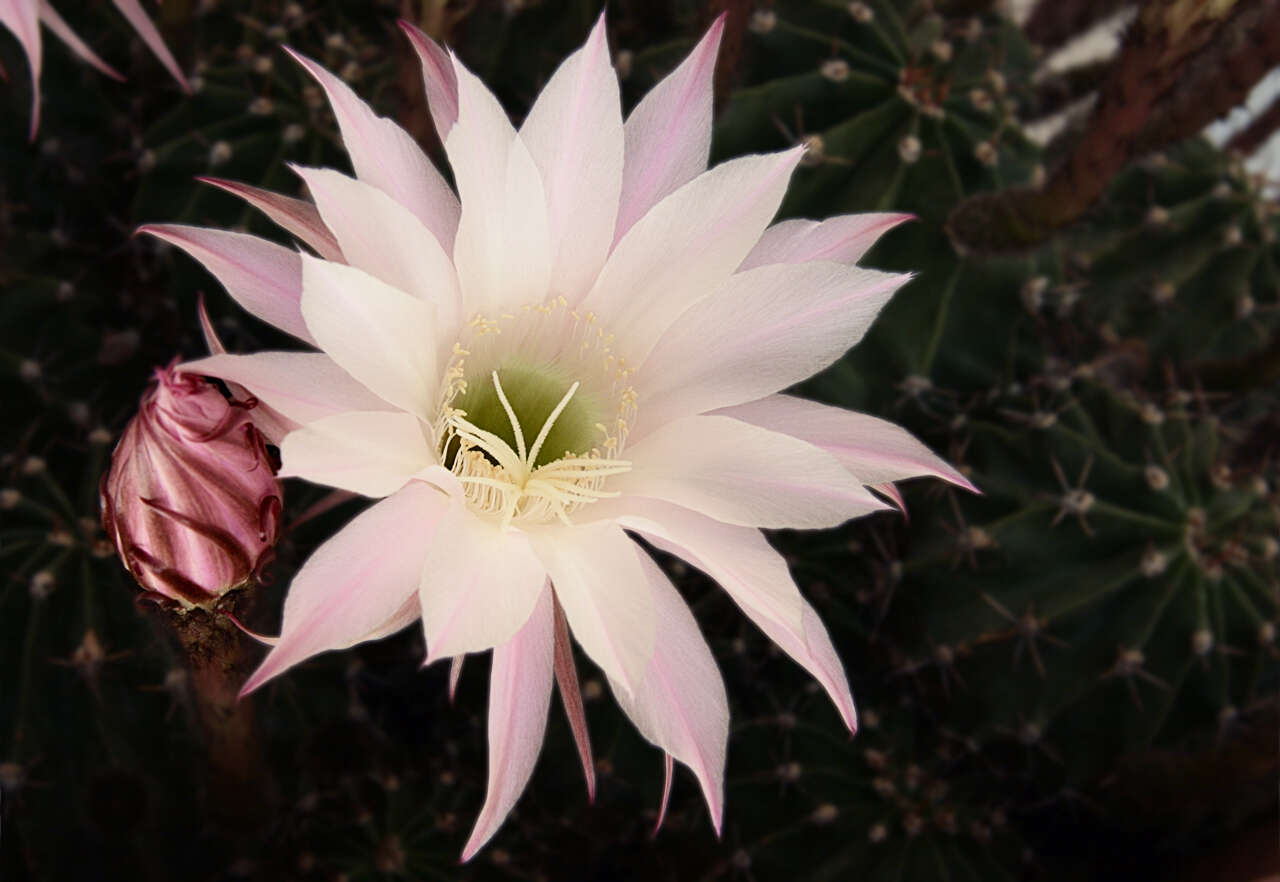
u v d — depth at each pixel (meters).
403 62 0.29
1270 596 0.31
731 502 0.21
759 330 0.22
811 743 0.32
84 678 0.28
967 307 0.33
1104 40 0.49
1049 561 0.31
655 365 0.23
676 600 0.21
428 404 0.21
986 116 0.34
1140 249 0.39
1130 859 0.34
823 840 0.31
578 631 0.20
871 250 0.32
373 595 0.19
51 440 0.32
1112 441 0.32
